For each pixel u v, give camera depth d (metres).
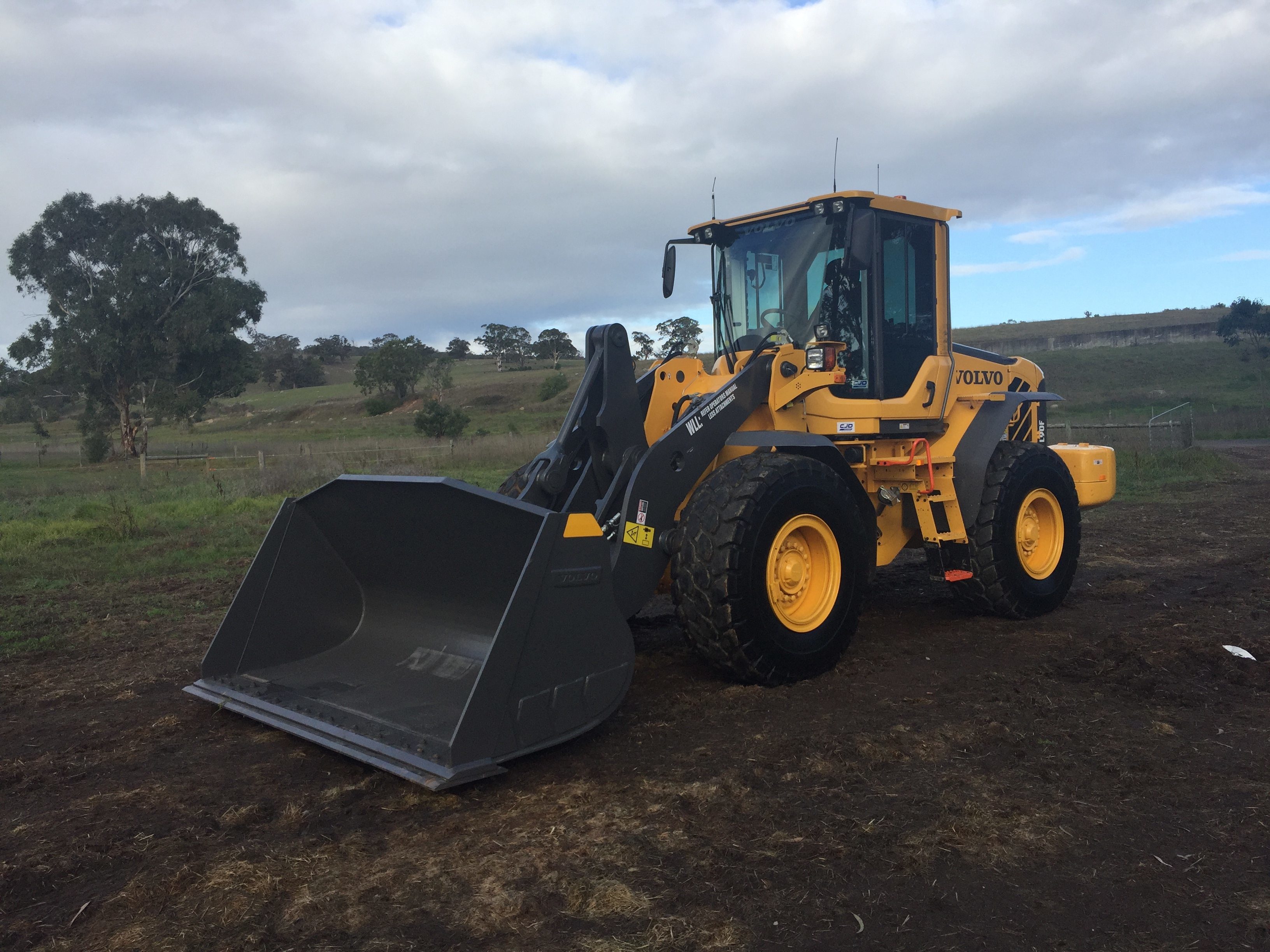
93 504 14.34
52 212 44.19
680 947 2.40
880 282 5.49
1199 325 70.69
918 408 5.66
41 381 46.16
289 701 4.16
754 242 5.81
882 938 2.45
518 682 3.53
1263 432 29.58
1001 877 2.76
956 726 4.06
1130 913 2.56
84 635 6.46
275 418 75.44
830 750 3.77
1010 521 5.94
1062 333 75.06
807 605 4.88
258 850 2.99
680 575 4.47
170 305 44.62
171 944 2.46
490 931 2.50
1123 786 3.42
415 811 3.30
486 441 26.45
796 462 4.64
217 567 9.38
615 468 4.77
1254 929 2.47
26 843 3.11
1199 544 9.18
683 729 4.10
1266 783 3.44
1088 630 5.85
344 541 4.68
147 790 3.55
